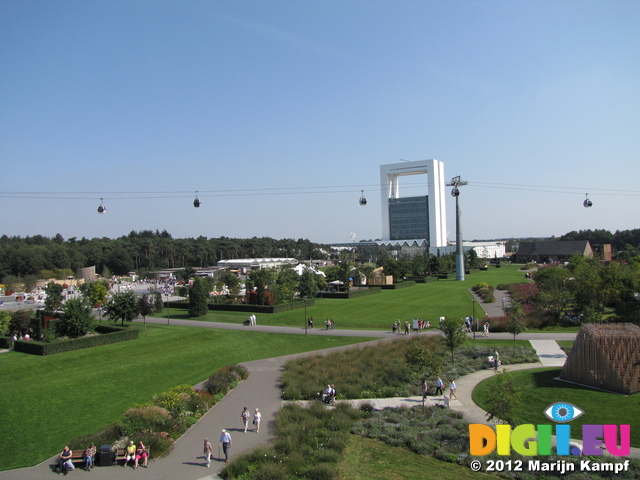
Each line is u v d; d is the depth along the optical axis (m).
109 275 182.12
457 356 47.72
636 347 33.34
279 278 97.88
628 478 22.36
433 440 27.80
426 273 155.25
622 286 65.06
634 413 29.31
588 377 34.84
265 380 42.53
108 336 54.75
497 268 199.38
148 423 29.06
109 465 25.53
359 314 78.06
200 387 39.44
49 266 179.50
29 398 36.25
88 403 35.59
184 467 25.22
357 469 24.52
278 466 24.20
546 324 63.28
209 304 85.88
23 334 58.97
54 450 27.50
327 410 33.62
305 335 62.78
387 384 40.19
